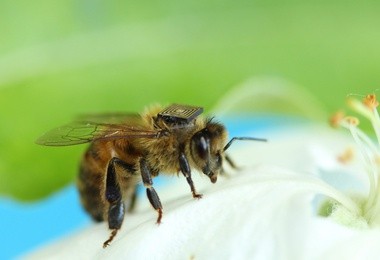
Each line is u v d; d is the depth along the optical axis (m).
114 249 0.11
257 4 0.16
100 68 0.15
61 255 0.11
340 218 0.11
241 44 0.16
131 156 0.11
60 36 0.15
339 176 0.11
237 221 0.10
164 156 0.11
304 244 0.10
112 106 0.15
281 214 0.10
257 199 0.11
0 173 0.14
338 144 0.13
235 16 0.16
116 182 0.11
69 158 0.14
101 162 0.11
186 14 0.16
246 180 0.11
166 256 0.10
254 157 0.12
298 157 0.12
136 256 0.10
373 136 0.14
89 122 0.11
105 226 0.11
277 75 0.16
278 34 0.16
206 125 0.11
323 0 0.16
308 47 0.16
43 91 0.15
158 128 0.11
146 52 0.16
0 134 0.15
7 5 0.15
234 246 0.10
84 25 0.16
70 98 0.15
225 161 0.12
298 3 0.16
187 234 0.11
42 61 0.15
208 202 0.11
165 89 0.16
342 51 0.16
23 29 0.15
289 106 0.15
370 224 0.11
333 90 0.16
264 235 0.10
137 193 0.11
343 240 0.10
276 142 0.13
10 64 0.15
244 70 0.16
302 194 0.11
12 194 0.14
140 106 0.15
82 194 0.12
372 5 0.16
